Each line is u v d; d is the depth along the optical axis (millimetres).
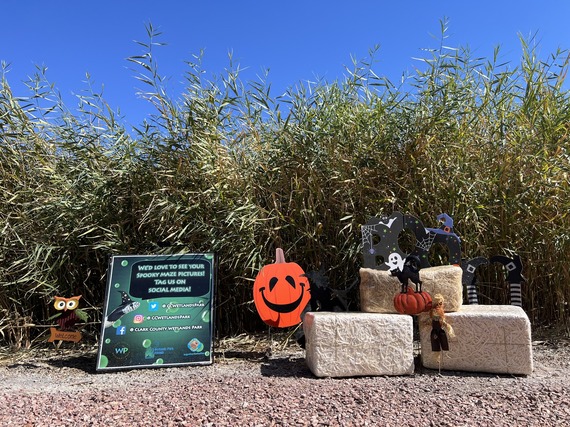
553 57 5730
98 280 5648
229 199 5168
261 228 5238
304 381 3699
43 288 5383
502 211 5289
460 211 5211
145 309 4430
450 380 3689
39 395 3422
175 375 4047
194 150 5254
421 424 2736
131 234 5547
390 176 5383
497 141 5504
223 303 5312
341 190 5324
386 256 4305
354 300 5273
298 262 5406
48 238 5445
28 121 5812
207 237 5203
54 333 4602
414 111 5543
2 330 5430
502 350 3869
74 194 5488
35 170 5762
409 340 3916
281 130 5590
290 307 4562
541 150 5207
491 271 5355
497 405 3033
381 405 3055
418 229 4398
